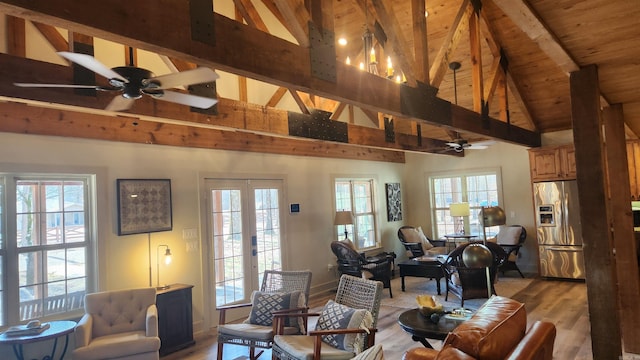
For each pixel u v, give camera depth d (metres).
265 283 4.59
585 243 3.11
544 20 2.51
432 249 8.16
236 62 2.11
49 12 1.45
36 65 2.65
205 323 5.25
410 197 9.70
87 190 4.36
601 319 3.02
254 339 3.72
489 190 8.73
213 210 5.52
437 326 3.25
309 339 3.52
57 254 4.11
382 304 6.11
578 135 3.17
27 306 3.89
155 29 1.77
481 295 5.56
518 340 2.25
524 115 7.39
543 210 7.34
